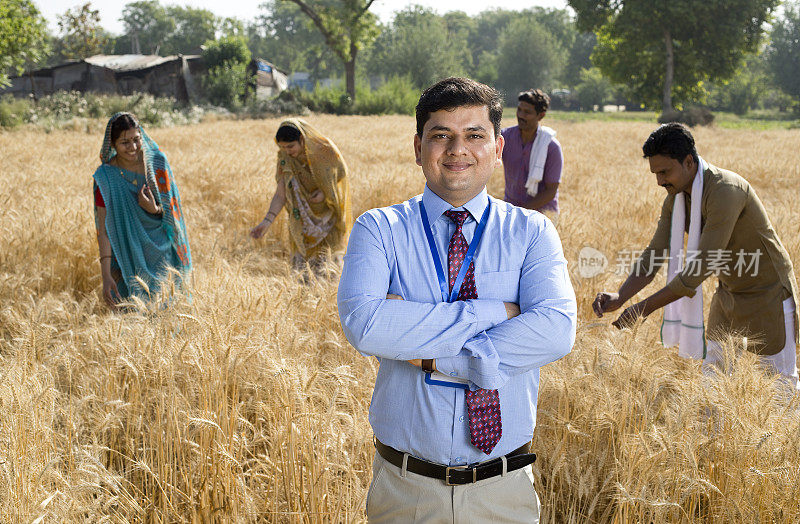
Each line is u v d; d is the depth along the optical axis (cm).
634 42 4591
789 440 256
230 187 923
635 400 292
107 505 254
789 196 1001
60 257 568
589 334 387
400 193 935
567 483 286
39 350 344
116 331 338
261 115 3822
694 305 348
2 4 2648
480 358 169
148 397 315
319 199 564
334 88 4647
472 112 175
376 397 192
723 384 276
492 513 186
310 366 333
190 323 347
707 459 267
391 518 192
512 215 192
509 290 187
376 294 180
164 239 449
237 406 298
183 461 275
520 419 186
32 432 265
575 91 9594
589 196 928
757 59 8081
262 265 550
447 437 178
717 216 315
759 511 247
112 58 4097
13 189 838
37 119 2634
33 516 226
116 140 420
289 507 259
